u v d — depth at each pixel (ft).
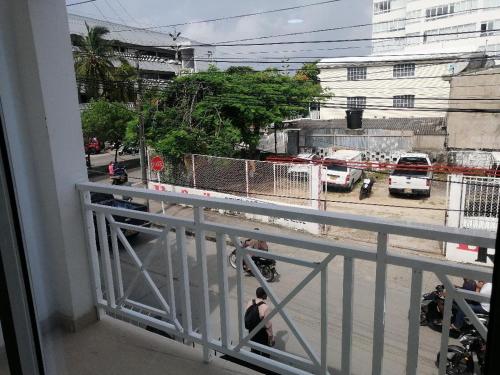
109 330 7.54
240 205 5.61
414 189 45.80
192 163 46.57
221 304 6.22
